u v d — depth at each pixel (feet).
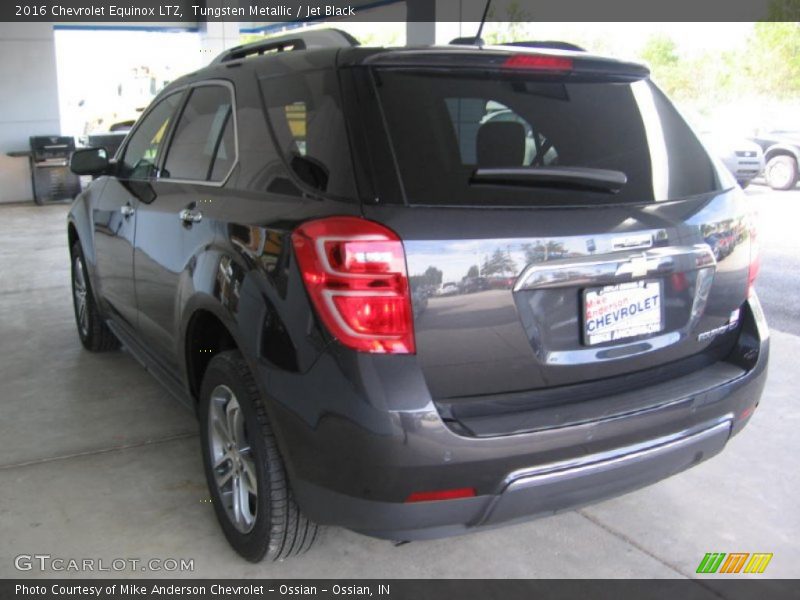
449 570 8.59
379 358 6.50
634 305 7.43
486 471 6.70
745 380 8.13
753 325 8.50
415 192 6.69
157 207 10.39
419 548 8.99
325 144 7.20
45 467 10.78
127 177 12.27
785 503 9.94
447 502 6.75
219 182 9.00
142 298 11.22
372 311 6.47
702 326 8.07
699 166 8.33
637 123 8.07
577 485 7.14
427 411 6.51
